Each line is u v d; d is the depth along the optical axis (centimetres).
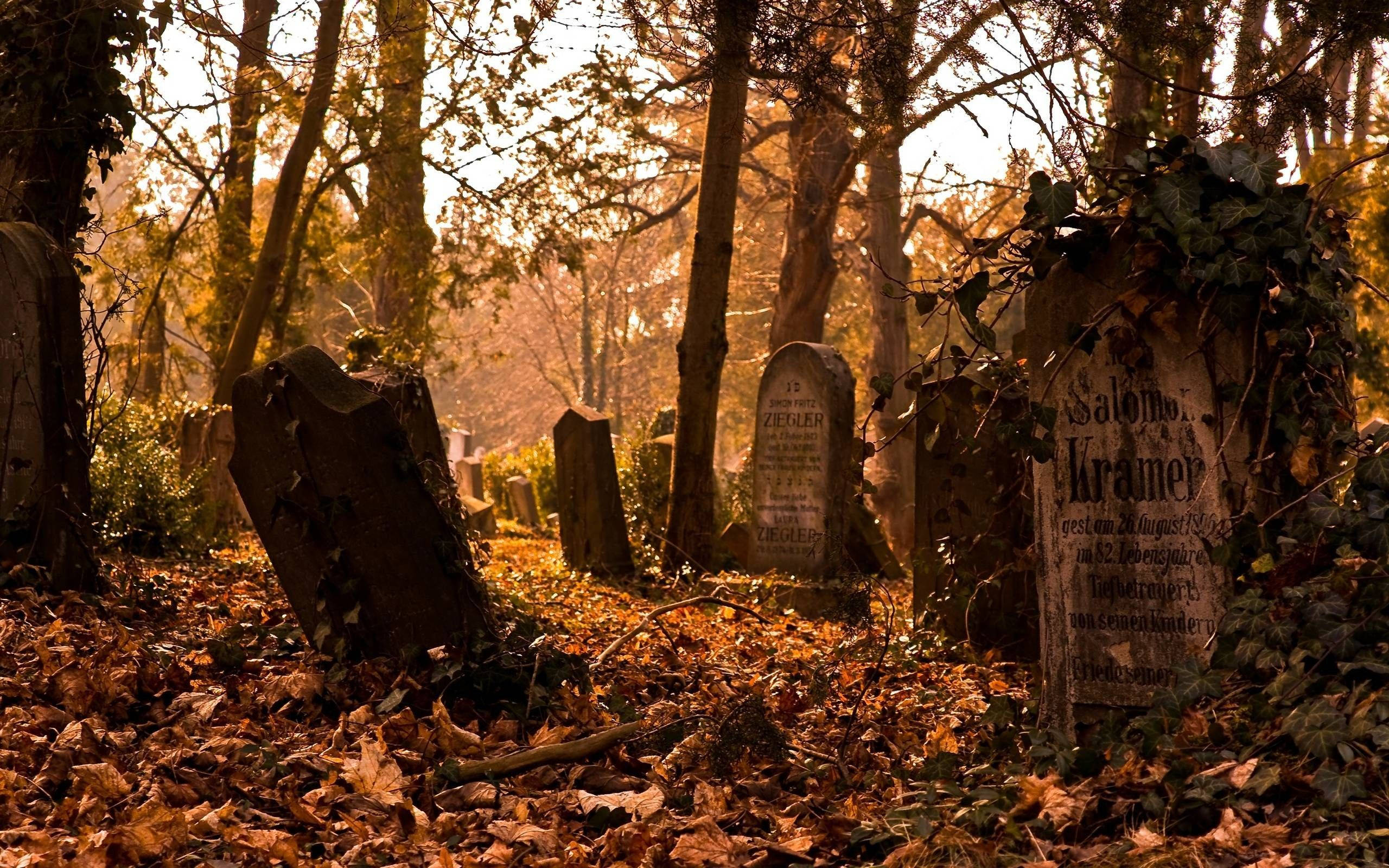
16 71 779
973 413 792
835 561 590
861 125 781
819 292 2270
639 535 1557
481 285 2027
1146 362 418
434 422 943
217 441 1372
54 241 713
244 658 554
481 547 722
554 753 441
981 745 442
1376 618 347
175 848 340
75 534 676
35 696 465
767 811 401
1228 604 401
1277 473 407
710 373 1320
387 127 1708
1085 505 430
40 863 313
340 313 3981
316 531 538
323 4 1422
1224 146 409
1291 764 328
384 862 353
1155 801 327
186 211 1980
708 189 1296
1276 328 402
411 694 502
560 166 1730
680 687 632
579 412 1351
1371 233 1705
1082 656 430
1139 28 720
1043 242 431
